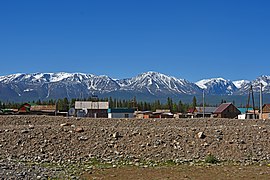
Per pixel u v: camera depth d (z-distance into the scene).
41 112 102.38
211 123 52.50
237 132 39.47
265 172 28.27
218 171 28.62
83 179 25.23
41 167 29.27
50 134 37.28
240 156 34.91
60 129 38.53
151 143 36.47
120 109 105.19
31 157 33.06
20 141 35.66
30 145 35.16
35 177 25.36
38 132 37.50
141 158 33.69
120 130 39.06
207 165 31.33
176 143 36.69
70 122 51.84
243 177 26.36
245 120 54.94
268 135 39.34
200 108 128.62
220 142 37.28
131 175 26.78
